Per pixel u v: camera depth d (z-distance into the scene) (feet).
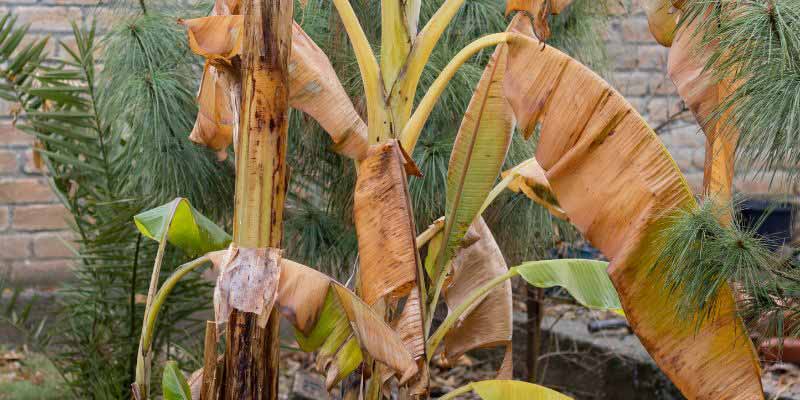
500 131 7.23
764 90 5.14
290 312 5.99
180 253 10.50
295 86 6.88
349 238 9.61
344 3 6.77
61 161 10.16
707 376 5.87
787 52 5.12
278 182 6.25
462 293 8.25
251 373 6.36
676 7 6.54
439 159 8.83
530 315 12.23
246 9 6.08
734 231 5.35
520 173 7.82
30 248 15.60
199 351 10.92
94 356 10.64
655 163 6.02
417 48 6.82
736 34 5.26
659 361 5.98
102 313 10.83
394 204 6.25
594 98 6.23
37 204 15.60
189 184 9.74
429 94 6.84
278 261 6.14
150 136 9.41
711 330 5.85
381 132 6.82
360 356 6.82
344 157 9.32
